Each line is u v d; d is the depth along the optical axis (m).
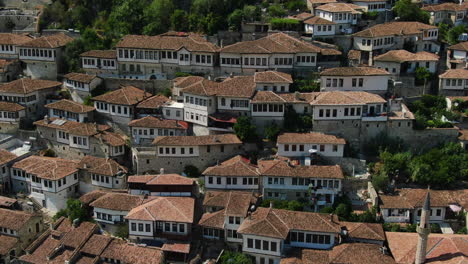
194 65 152.50
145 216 110.75
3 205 124.88
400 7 172.75
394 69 144.25
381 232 105.44
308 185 115.94
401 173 122.25
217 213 112.25
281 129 131.12
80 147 137.38
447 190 117.75
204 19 172.00
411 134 129.25
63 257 109.12
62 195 126.75
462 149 127.31
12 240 115.00
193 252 109.38
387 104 135.12
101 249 109.06
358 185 119.06
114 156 133.62
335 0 179.00
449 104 138.00
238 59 148.12
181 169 128.62
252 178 119.56
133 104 140.38
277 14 175.12
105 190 127.19
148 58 156.25
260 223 105.00
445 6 178.50
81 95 155.00
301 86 140.38
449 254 96.62
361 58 155.50
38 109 155.50
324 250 103.69
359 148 129.50
